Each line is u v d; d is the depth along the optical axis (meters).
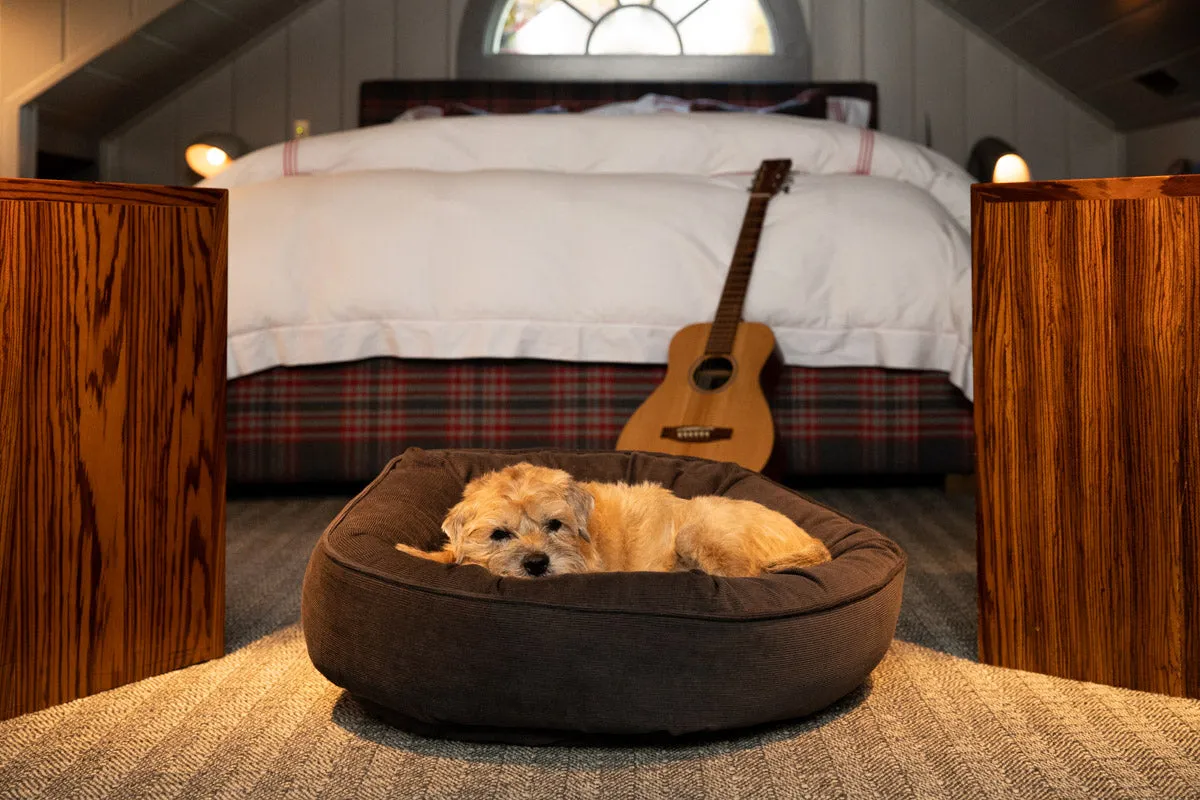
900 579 1.80
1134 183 1.77
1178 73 4.84
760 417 2.88
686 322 3.30
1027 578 1.91
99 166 5.76
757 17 5.77
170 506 1.90
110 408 1.80
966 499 3.61
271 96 5.77
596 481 2.39
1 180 1.65
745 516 1.95
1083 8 4.83
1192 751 1.56
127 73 5.23
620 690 1.48
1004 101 5.83
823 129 4.07
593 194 3.43
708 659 1.49
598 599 1.50
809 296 3.31
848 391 3.41
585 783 1.46
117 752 1.57
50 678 1.75
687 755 1.54
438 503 2.21
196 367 1.92
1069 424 1.86
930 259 3.36
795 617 1.55
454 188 3.44
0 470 1.67
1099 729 1.65
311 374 3.39
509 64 5.75
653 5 5.75
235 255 3.35
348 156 3.99
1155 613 1.80
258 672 1.92
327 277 3.32
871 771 1.49
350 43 5.76
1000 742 1.59
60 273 1.72
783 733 1.62
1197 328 1.73
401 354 3.33
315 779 1.47
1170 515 1.77
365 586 1.59
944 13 5.77
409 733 1.63
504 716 1.52
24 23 4.81
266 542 2.96
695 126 4.06
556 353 3.32
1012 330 1.90
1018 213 1.88
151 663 1.89
